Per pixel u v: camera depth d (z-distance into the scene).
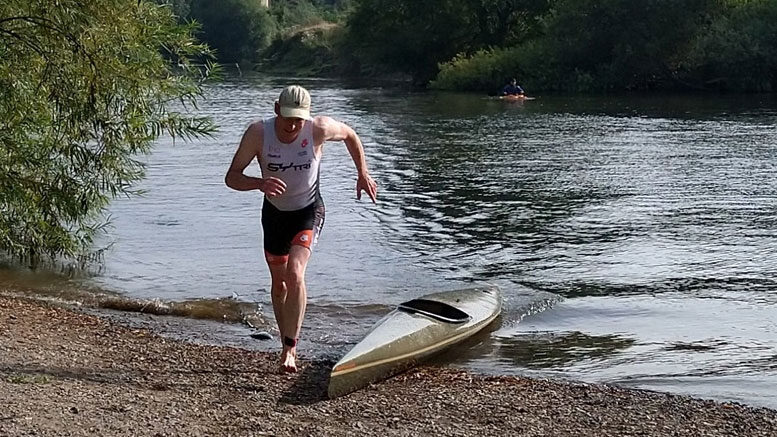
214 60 13.23
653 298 11.18
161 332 9.55
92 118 10.80
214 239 14.27
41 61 10.67
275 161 7.05
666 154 24.77
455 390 7.72
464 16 63.22
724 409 7.35
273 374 7.90
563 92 52.56
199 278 11.94
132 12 10.74
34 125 10.94
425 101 45.91
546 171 21.84
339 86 59.75
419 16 64.00
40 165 11.30
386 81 66.75
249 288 11.47
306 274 12.16
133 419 6.23
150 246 13.73
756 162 22.97
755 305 10.87
